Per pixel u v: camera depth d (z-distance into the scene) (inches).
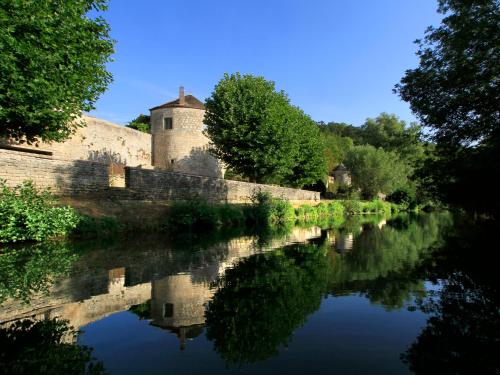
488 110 450.3
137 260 282.7
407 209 1865.2
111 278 218.1
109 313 153.2
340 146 2630.4
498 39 404.5
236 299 177.2
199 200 660.7
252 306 166.1
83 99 469.7
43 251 312.8
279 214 869.2
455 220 1010.7
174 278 221.8
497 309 163.5
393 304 171.9
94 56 444.5
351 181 1966.0
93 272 233.5
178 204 592.7
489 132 465.7
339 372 102.0
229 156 1049.5
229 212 697.0
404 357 112.7
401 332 135.1
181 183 710.5
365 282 217.9
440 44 494.6
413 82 531.2
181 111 1270.9
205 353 114.7
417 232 606.2
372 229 676.7
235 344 122.6
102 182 566.9
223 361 108.7
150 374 98.8
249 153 995.9
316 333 133.3
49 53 373.4
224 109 1019.3
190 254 320.8
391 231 628.4
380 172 1827.0
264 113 1001.5
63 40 397.7
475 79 445.4
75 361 107.0
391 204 1740.9
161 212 581.6
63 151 873.5
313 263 282.5
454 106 482.6
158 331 133.8
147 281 212.4
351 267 267.0
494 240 471.2
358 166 1905.8
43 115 402.0
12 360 106.9
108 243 379.9
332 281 219.0
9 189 390.0
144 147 1245.7
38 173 468.4
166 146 1277.1
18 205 350.9
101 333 131.0
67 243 368.2
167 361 108.1
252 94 1014.4
